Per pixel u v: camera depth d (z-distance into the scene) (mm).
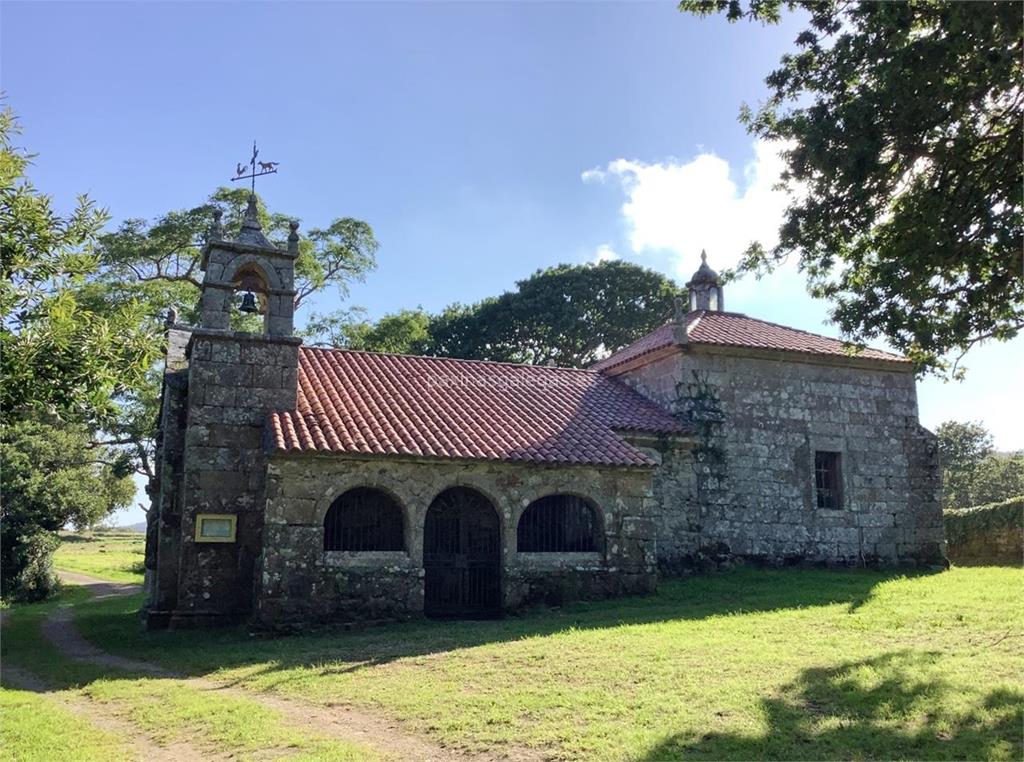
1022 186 10203
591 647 11484
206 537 16125
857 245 12688
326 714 9047
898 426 23031
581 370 24156
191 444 16375
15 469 30422
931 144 10984
